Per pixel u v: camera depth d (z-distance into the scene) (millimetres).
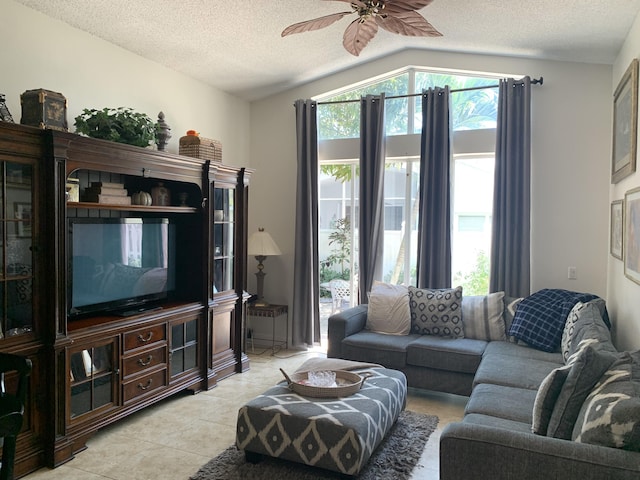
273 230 5504
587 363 1910
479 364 3549
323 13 3652
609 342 2559
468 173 4762
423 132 4680
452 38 4293
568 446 1660
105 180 3725
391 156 4961
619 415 1646
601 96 4242
